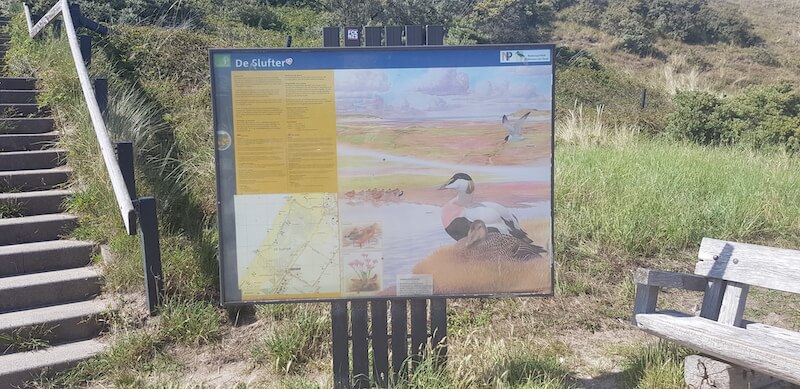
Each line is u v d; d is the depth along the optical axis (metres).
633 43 27.33
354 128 3.54
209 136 7.44
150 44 9.62
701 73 26.03
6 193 5.98
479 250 3.63
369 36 3.64
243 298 3.58
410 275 3.63
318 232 3.58
